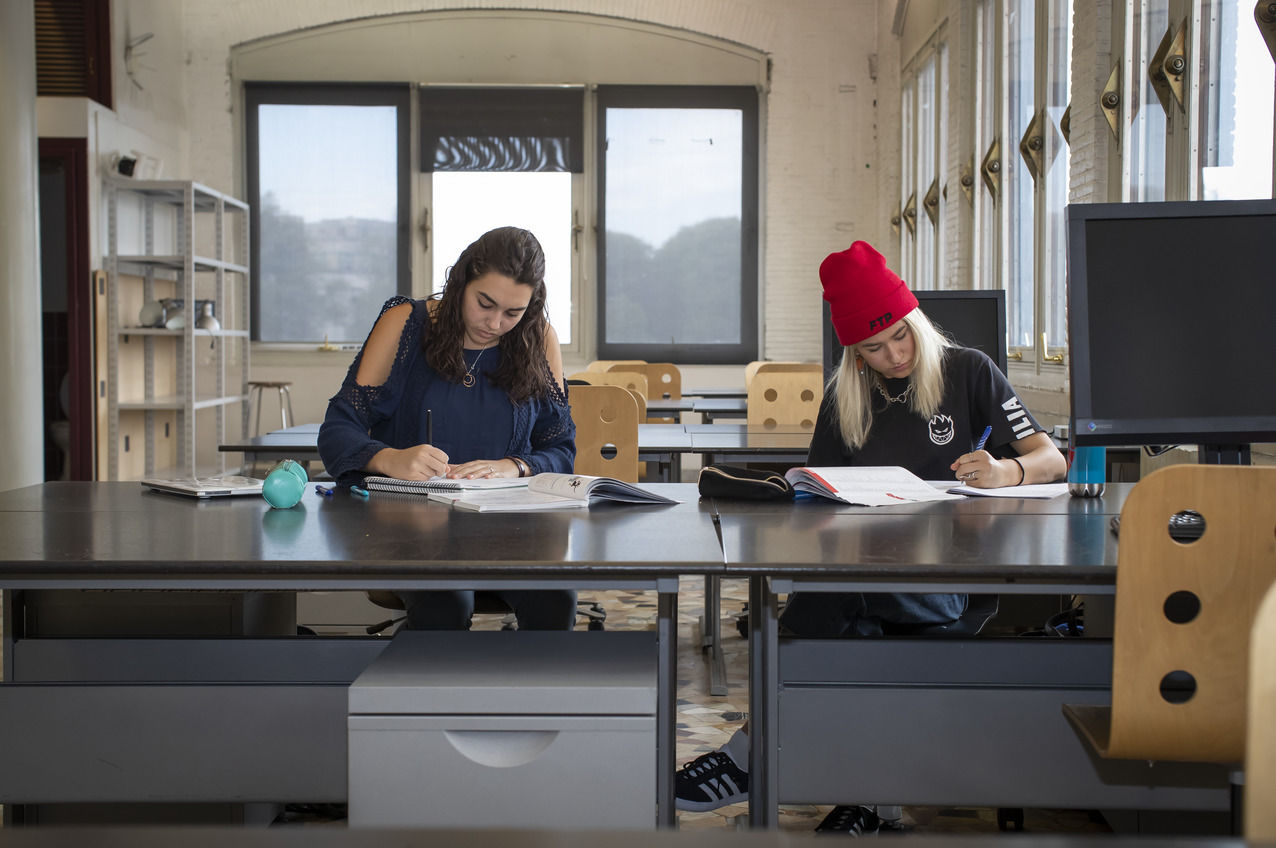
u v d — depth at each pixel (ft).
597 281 29.50
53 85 24.23
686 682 10.73
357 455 7.37
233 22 28.60
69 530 5.69
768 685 5.32
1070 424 5.79
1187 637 4.48
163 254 24.85
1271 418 5.81
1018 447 7.66
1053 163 17.29
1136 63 14.30
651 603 14.46
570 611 7.51
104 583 4.87
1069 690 5.37
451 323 7.64
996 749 5.40
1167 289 5.83
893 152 27.40
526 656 5.15
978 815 7.76
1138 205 5.83
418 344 7.87
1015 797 5.41
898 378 7.97
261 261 28.99
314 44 28.86
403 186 29.01
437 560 4.84
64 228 22.90
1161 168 13.69
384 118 28.96
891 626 7.40
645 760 4.69
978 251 20.83
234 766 5.66
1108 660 6.08
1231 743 4.53
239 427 28.68
